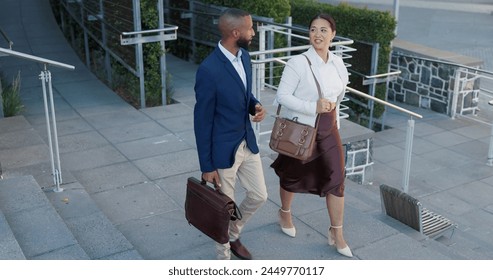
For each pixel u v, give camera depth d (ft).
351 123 24.93
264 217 15.35
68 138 22.61
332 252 13.48
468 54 50.24
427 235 17.58
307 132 11.94
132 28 27.14
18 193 15.25
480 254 17.94
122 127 24.17
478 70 32.94
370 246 13.80
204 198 11.50
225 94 11.14
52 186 16.97
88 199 16.17
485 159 28.53
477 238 19.86
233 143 11.50
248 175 12.19
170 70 36.11
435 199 23.95
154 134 23.29
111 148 21.53
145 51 27.48
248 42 11.21
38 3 54.80
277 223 14.99
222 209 11.22
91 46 37.19
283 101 12.17
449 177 26.35
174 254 13.65
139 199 16.97
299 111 12.07
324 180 12.67
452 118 35.60
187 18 38.63
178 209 16.25
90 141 22.29
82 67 35.86
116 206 16.47
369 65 33.58
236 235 12.83
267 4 31.42
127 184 18.11
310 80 12.07
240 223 12.75
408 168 23.26
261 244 13.88
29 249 12.53
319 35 12.00
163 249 13.91
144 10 26.68
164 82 27.96
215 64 11.07
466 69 35.01
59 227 13.50
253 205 12.49
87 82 31.96
